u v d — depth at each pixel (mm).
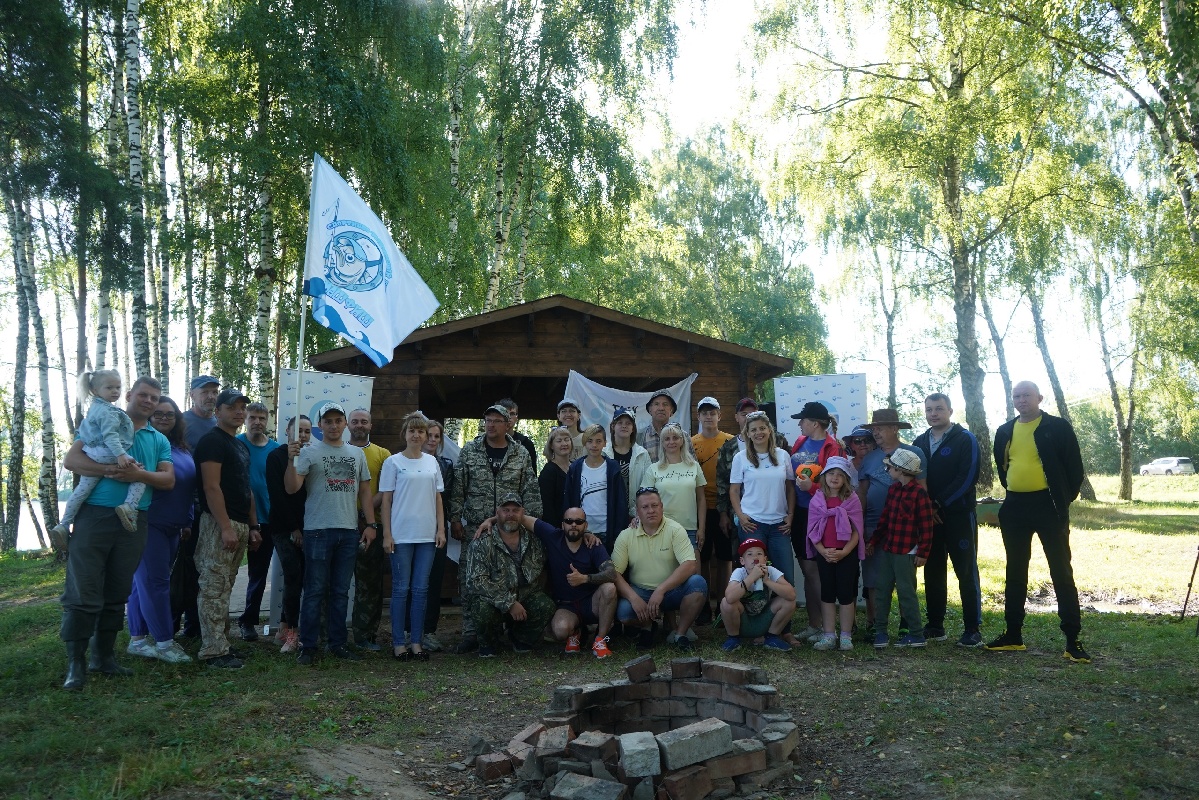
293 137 14430
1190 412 27016
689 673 5059
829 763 4480
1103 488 39781
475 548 7145
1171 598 9953
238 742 4516
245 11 14430
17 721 4711
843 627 6984
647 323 10469
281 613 7281
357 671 6387
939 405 7191
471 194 20734
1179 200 14125
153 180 21125
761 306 31484
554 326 10641
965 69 19469
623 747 3889
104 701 5125
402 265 7852
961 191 20938
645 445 8914
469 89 19422
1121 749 4383
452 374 10391
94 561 5551
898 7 19391
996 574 11922
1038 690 5492
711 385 10797
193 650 6816
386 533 7012
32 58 13469
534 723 5152
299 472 6645
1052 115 19297
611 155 17656
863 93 20781
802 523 7699
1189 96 10195
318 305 7234
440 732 5043
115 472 5562
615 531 7633
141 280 14367
